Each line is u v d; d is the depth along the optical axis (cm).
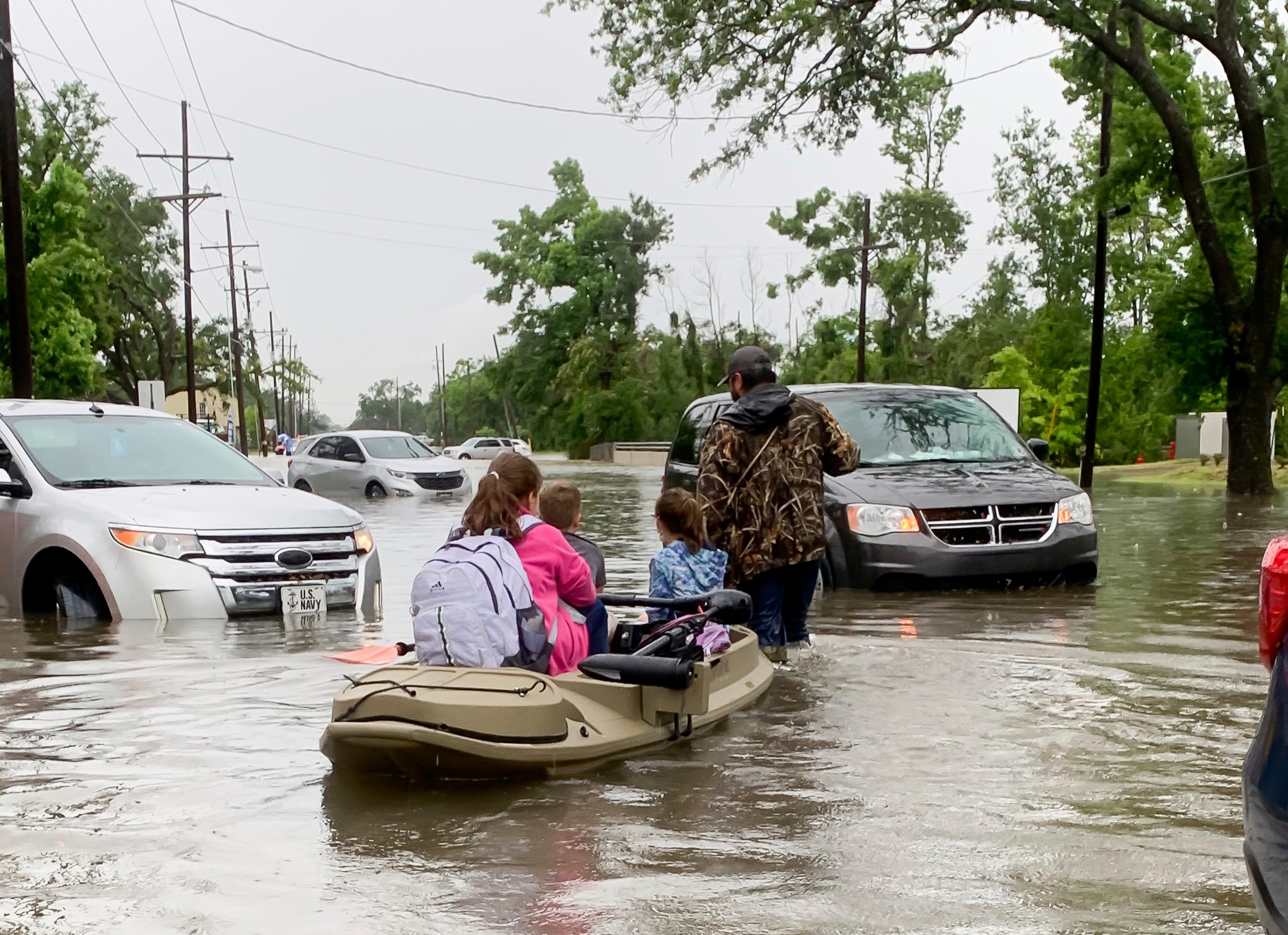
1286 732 300
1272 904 297
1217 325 3019
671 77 2708
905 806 491
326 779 531
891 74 2630
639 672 573
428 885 411
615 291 8781
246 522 955
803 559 786
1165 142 2850
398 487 2809
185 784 524
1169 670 743
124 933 376
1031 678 725
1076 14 2553
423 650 579
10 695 688
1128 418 4472
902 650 814
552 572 608
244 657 796
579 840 455
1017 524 1091
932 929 375
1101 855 435
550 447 9306
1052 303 4556
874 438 1197
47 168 4400
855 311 6975
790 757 562
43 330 4081
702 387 7925
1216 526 1820
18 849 448
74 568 956
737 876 418
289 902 398
